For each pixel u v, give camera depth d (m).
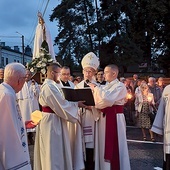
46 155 4.53
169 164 4.93
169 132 4.89
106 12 23.23
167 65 26.59
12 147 2.92
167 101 4.96
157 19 25.52
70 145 4.88
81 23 23.53
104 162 4.84
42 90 4.61
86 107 4.84
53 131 4.55
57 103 4.48
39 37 8.96
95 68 5.18
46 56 7.98
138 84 11.19
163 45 26.36
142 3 25.25
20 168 2.94
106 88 4.91
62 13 23.95
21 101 7.99
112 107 4.86
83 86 5.12
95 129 4.95
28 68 8.05
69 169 4.64
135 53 23.12
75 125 4.97
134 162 6.48
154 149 7.68
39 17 8.96
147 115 8.70
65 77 5.45
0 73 8.11
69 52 24.14
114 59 23.09
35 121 4.05
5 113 2.92
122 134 4.90
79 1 23.55
